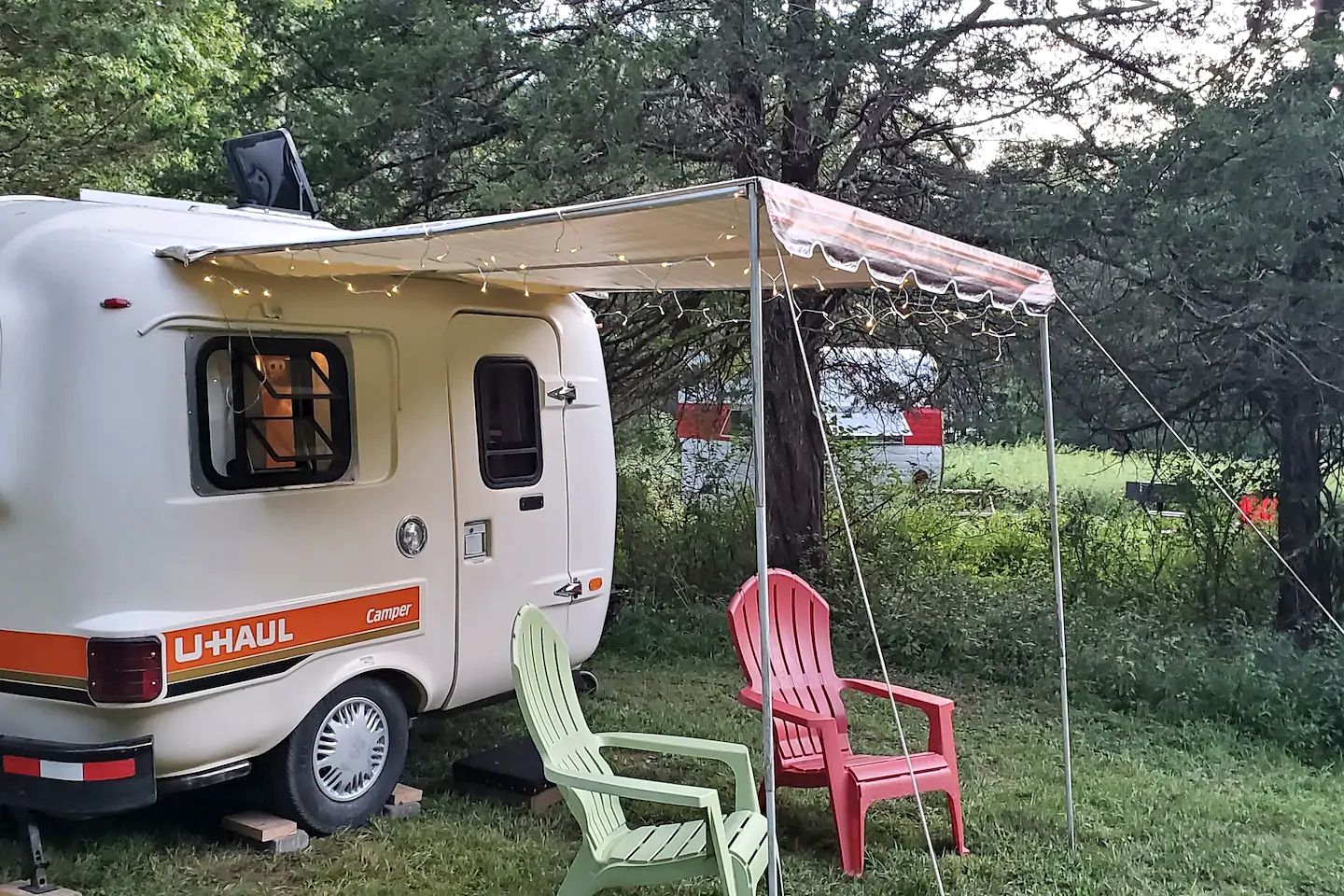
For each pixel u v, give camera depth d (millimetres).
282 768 4457
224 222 4613
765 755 3475
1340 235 6820
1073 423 8523
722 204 3238
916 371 9242
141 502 3895
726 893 3451
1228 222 6668
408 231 3674
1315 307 6805
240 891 4066
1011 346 8148
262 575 4262
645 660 8117
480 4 7695
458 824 4773
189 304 4066
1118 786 5434
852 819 4316
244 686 4188
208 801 4867
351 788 4711
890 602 8398
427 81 7418
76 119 9602
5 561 3945
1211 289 7219
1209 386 7730
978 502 9898
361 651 4668
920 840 4703
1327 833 4953
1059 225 7125
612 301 8734
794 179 7895
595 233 3730
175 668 3934
